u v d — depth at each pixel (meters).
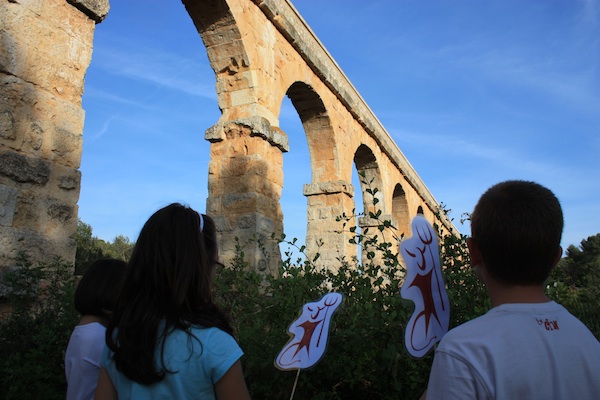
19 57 4.91
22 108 4.90
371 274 4.54
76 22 5.59
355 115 15.97
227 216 9.55
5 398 3.61
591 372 1.41
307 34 12.87
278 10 11.08
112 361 1.79
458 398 1.36
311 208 14.24
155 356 1.66
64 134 5.31
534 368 1.37
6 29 4.83
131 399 1.67
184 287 1.74
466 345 1.41
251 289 4.69
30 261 4.82
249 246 9.19
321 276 4.94
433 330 2.33
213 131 9.88
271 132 9.95
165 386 1.65
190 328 1.71
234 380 1.70
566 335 1.45
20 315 4.36
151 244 1.81
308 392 4.03
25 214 4.84
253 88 9.97
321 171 14.45
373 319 3.80
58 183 5.20
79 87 5.56
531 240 1.47
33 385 3.78
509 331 1.42
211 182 9.87
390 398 3.85
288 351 2.76
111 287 2.62
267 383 3.86
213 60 10.13
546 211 1.50
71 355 2.49
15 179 4.78
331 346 3.91
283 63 11.50
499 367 1.36
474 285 4.40
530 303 1.50
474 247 1.65
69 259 5.22
